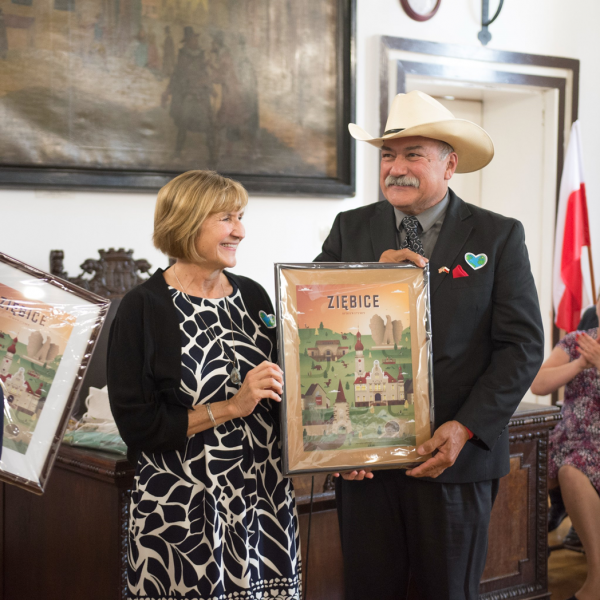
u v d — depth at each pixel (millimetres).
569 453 2645
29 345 1501
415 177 1717
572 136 3990
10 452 1453
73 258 3018
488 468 1714
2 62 2809
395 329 1600
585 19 4152
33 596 2244
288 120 3402
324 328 1557
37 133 2885
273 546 1524
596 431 2578
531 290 1724
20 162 2857
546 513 2590
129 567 1488
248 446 1518
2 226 2881
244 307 1611
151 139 3113
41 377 1495
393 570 1770
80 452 1990
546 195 4133
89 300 1543
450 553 1679
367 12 3588
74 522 2051
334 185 3512
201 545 1448
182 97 3166
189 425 1439
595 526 2480
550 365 2711
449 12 3785
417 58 3707
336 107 3506
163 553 1446
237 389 1516
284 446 1497
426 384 1608
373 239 1850
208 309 1540
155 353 1479
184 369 1475
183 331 1497
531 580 2562
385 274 1606
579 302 3945
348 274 1584
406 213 1819
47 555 2174
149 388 1475
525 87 4020
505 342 1687
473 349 1706
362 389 1572
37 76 2873
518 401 1645
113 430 2109
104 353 2682
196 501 1462
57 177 2902
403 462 1579
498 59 3883
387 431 1584
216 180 1503
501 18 3922
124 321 1489
